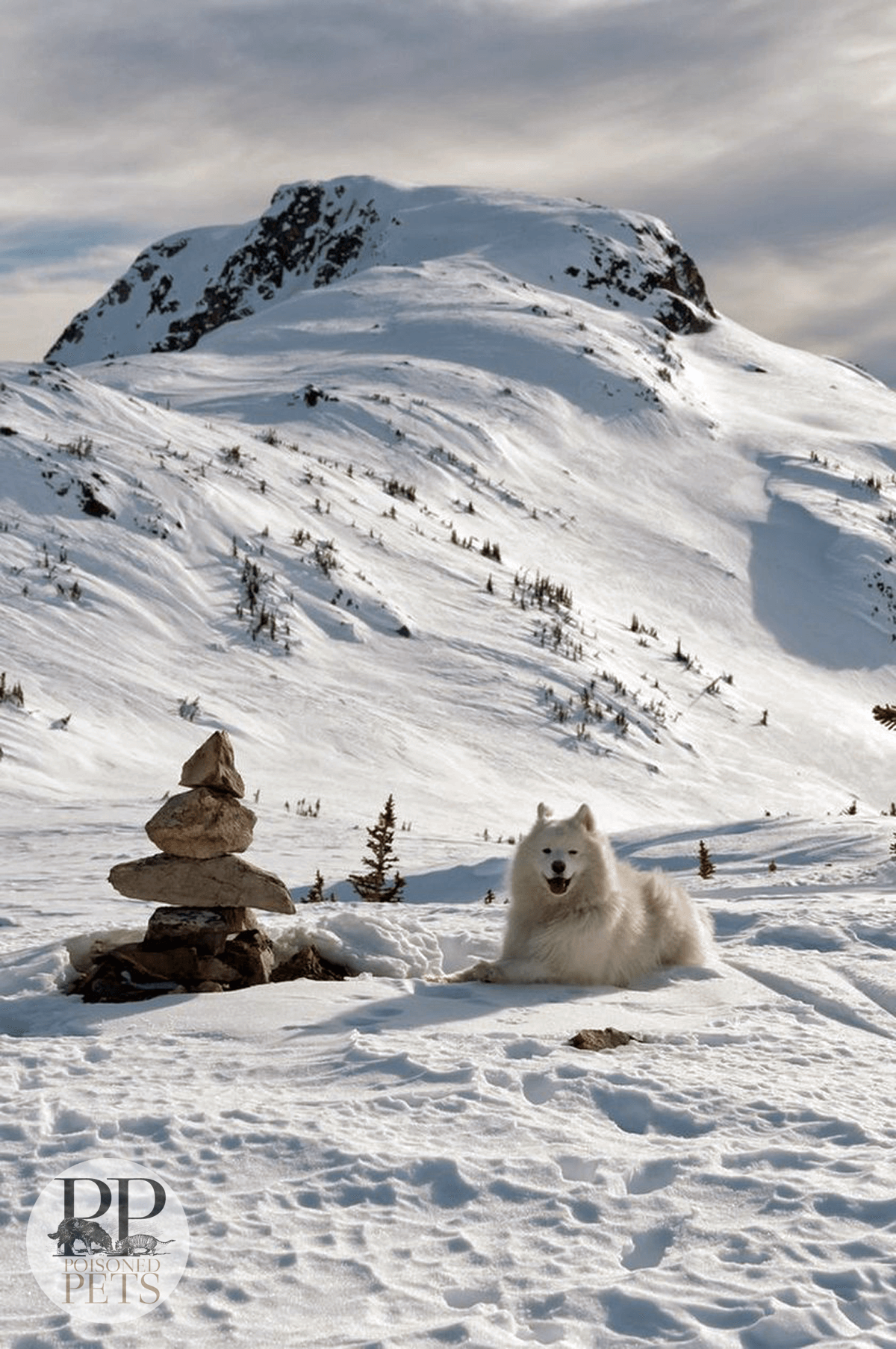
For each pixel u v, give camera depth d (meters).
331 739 56.84
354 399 122.94
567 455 132.38
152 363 148.62
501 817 50.16
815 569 115.88
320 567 75.31
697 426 151.88
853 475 141.12
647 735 70.81
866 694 96.19
